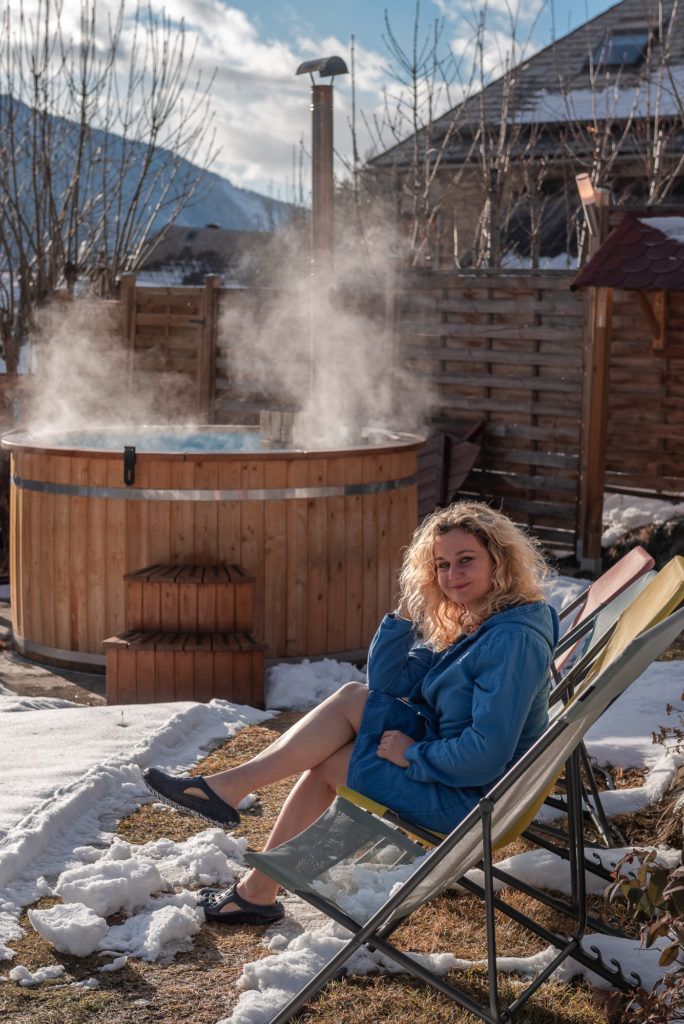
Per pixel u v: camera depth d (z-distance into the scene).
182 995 2.48
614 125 14.80
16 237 11.95
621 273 8.09
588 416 8.66
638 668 2.22
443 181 15.64
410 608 2.79
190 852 3.20
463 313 9.58
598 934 2.76
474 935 2.82
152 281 28.28
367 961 2.63
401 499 6.75
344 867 2.39
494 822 2.21
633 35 17.06
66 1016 2.38
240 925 2.85
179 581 5.81
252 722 4.74
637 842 3.34
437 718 2.62
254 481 6.16
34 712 4.70
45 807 3.41
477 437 9.63
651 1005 2.25
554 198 16.45
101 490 6.21
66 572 6.37
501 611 2.55
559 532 9.19
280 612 6.28
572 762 2.55
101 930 2.68
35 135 12.15
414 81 13.48
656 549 8.68
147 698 5.62
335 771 2.68
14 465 6.70
